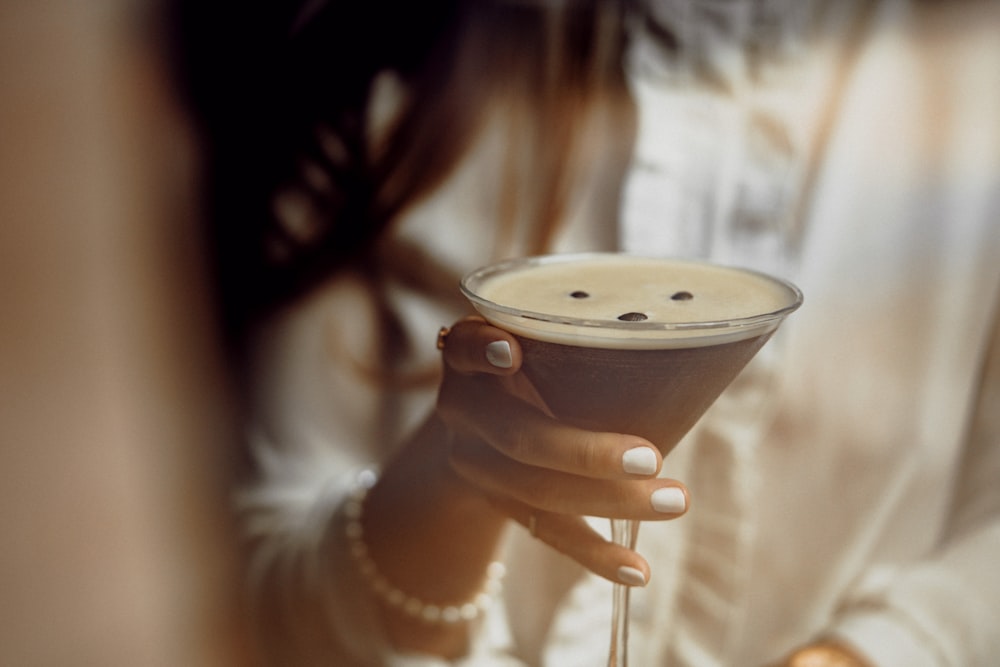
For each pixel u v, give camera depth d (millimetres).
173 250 1197
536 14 902
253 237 982
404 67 929
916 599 806
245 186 976
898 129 927
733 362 549
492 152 944
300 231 967
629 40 896
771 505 975
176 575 1189
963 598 797
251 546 904
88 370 1448
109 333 1417
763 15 866
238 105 970
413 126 934
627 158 925
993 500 937
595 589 910
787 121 871
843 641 775
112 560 1296
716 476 901
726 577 912
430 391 988
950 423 974
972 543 860
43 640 1281
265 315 988
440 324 979
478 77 925
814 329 948
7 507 1407
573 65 912
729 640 924
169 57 1090
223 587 1074
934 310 950
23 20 1411
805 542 987
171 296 1226
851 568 988
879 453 968
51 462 1421
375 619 787
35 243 1490
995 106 924
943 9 910
